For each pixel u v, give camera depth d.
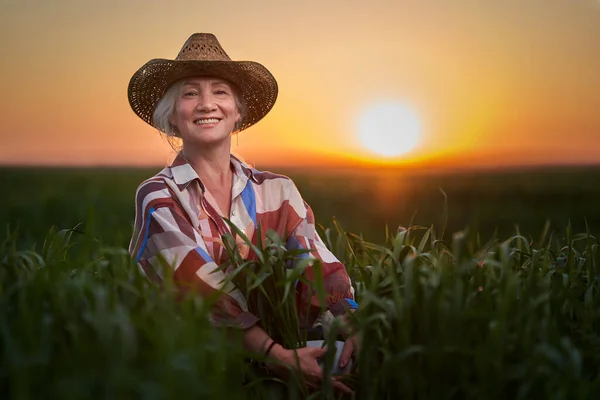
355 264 3.13
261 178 3.07
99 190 17.77
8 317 2.03
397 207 18.53
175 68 2.99
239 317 2.51
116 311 1.95
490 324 2.01
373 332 2.21
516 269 2.67
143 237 2.78
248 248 2.85
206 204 2.88
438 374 2.09
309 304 2.52
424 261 2.66
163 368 1.85
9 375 1.87
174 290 2.20
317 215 15.81
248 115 3.40
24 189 18.09
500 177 30.11
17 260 2.42
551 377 1.94
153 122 3.39
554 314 2.25
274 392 2.39
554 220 14.43
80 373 1.84
